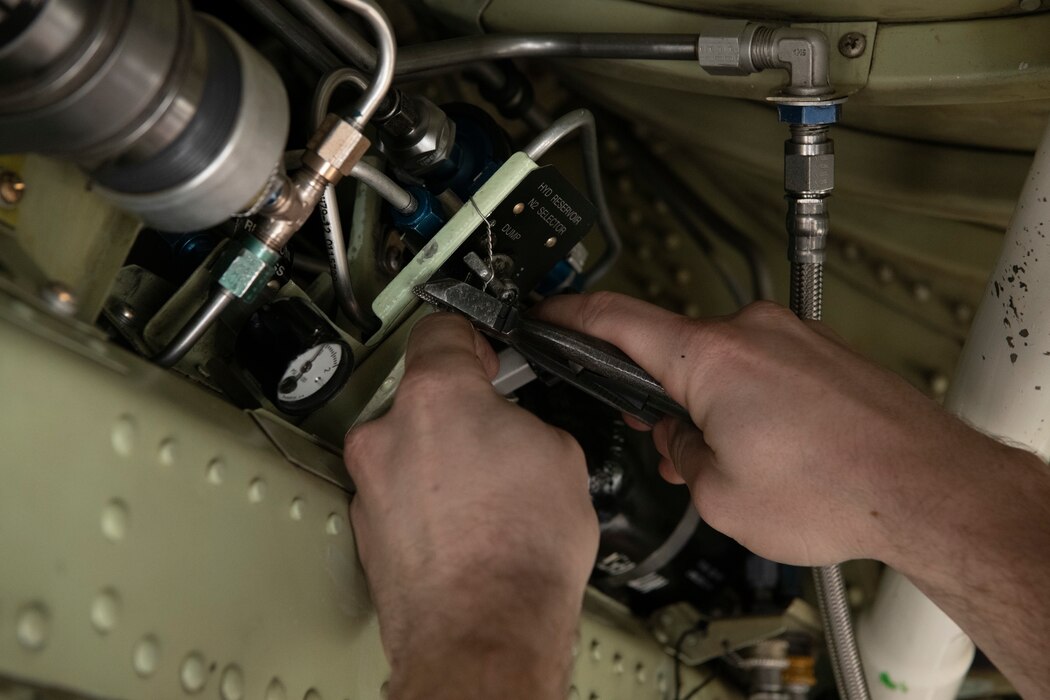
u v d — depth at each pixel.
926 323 1.11
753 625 0.90
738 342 0.65
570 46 0.76
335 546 0.59
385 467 0.56
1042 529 0.56
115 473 0.47
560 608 0.52
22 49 0.39
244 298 0.57
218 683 0.50
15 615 0.41
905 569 0.60
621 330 0.69
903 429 0.60
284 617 0.54
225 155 0.45
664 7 0.80
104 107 0.42
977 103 0.80
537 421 0.57
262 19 0.72
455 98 1.01
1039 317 0.69
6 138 0.44
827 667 1.11
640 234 1.18
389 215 0.75
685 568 0.91
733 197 1.14
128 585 0.46
